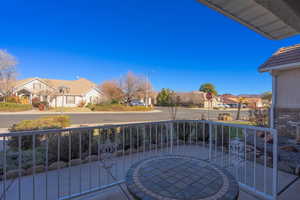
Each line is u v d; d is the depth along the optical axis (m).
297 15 1.10
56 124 5.02
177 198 1.11
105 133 3.65
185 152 3.73
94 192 2.01
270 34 1.65
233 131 5.26
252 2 1.17
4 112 14.16
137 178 1.42
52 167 2.74
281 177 2.40
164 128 4.42
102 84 23.92
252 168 2.76
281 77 5.27
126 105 20.88
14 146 3.83
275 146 1.76
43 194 1.96
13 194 1.96
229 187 1.27
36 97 19.61
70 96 21.70
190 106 27.38
